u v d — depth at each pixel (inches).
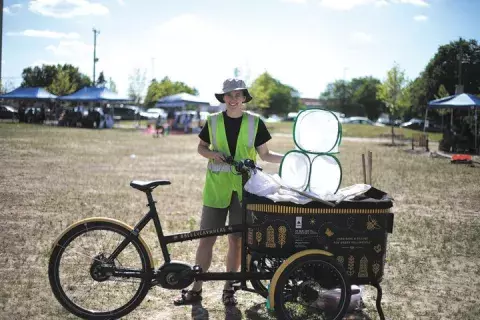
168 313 173.2
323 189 161.3
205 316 171.3
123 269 162.1
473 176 591.5
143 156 752.3
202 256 182.1
